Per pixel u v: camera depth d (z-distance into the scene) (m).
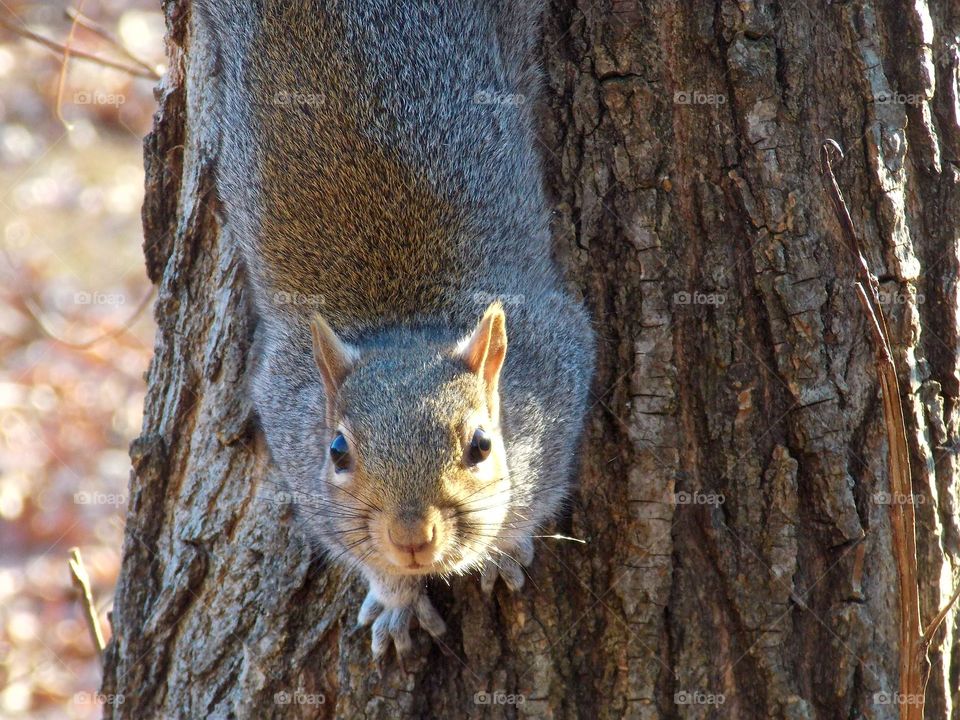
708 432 7.59
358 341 8.48
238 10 9.20
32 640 15.97
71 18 12.09
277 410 8.56
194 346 9.15
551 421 7.94
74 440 19.33
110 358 20.95
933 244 7.75
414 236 8.56
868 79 7.69
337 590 8.07
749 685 7.36
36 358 20.48
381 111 8.60
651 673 7.39
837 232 7.60
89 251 23.41
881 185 7.62
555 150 8.18
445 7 8.84
